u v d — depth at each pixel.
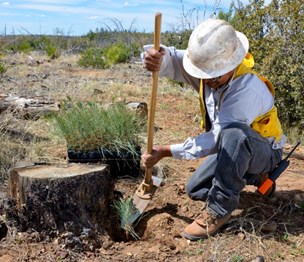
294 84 6.01
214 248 3.21
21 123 5.57
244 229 3.41
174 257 3.19
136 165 4.26
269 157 3.39
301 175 4.58
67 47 19.36
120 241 3.54
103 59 14.02
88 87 8.38
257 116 3.29
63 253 3.17
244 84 3.12
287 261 3.12
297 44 6.16
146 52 3.16
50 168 3.50
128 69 12.72
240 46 3.10
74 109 4.54
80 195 3.34
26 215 3.33
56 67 13.20
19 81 9.72
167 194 3.88
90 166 3.56
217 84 3.12
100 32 20.81
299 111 6.20
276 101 6.27
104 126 4.23
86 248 3.27
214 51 2.99
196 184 3.54
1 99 6.31
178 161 4.71
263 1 6.63
